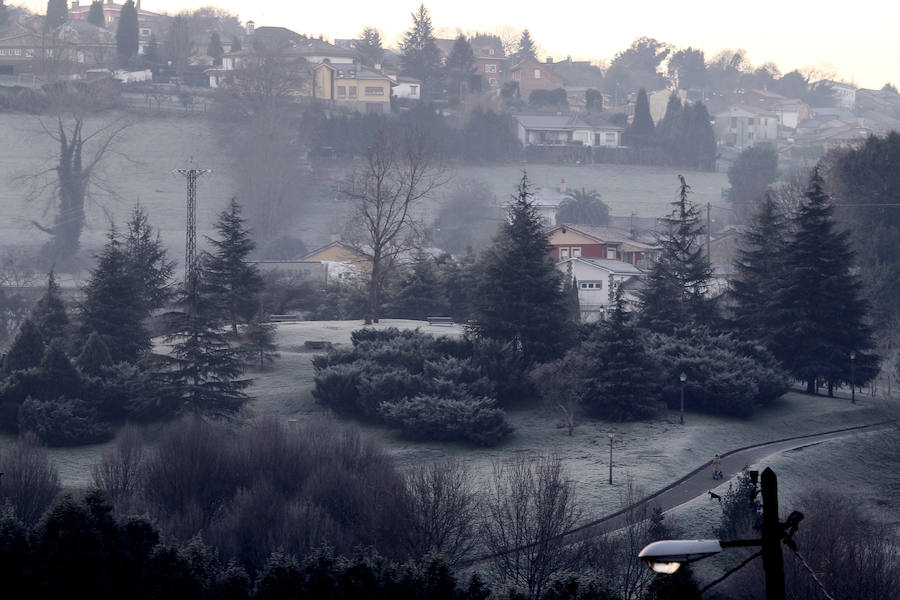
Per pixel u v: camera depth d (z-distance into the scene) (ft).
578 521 601.62
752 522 538.88
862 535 544.62
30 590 435.94
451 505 557.74
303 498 594.24
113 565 453.17
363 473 635.66
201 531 549.54
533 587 498.69
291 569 452.76
